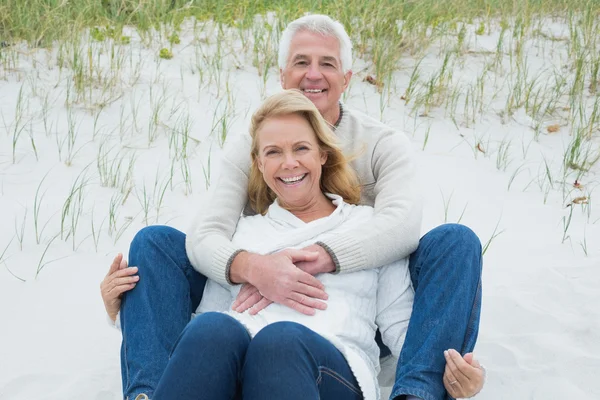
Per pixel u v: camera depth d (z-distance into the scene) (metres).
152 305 2.63
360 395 2.38
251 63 5.96
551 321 3.31
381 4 6.41
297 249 2.68
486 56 6.34
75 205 4.17
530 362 3.03
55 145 4.69
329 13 6.39
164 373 2.17
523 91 5.84
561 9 7.13
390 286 2.73
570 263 3.84
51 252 3.80
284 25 6.27
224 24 6.53
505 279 3.72
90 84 5.23
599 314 3.33
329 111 3.16
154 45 6.11
